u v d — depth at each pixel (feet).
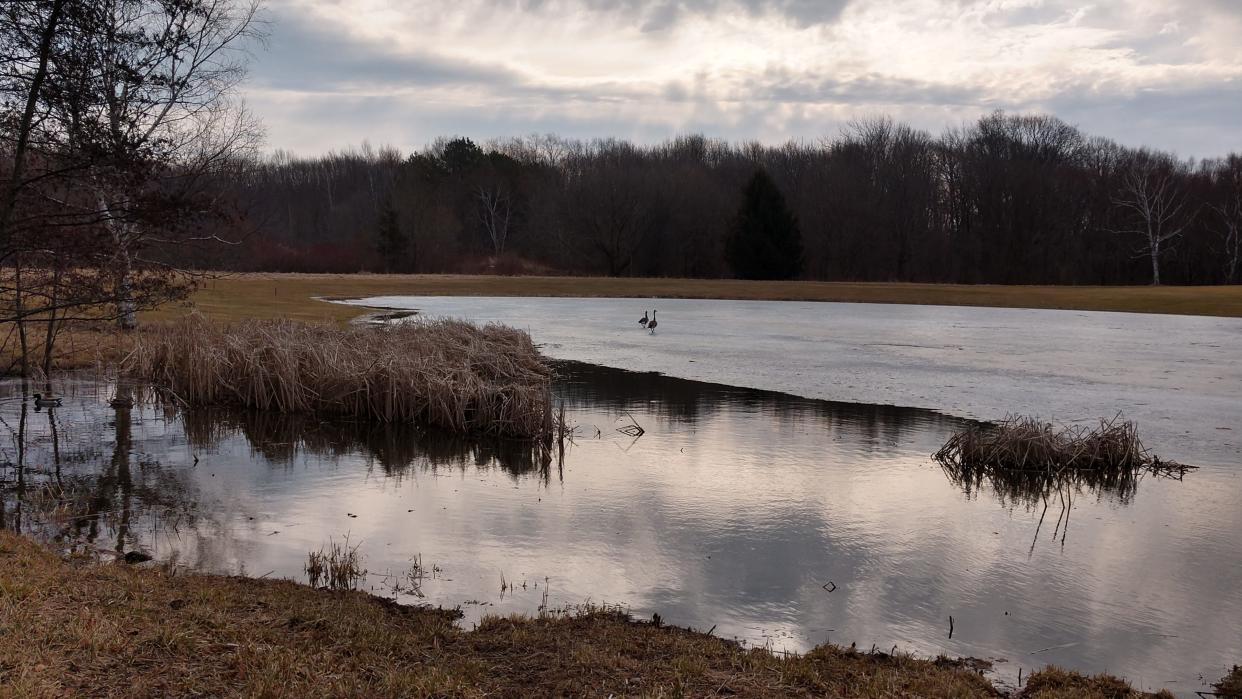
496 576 23.31
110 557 23.54
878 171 252.21
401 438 42.01
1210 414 48.29
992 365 68.95
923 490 33.14
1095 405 51.26
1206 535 28.07
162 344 54.49
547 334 94.89
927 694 15.99
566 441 41.68
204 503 30.01
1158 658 19.19
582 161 299.79
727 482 33.94
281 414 47.29
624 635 18.54
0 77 30.45
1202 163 252.42
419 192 258.98
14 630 15.39
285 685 14.39
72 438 40.42
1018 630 20.61
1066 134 264.72
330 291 147.54
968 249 240.32
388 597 21.35
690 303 151.02
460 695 14.78
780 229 218.59
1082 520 29.60
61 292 37.65
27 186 32.35
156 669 14.67
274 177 332.60
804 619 20.99
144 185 35.42
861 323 110.93
